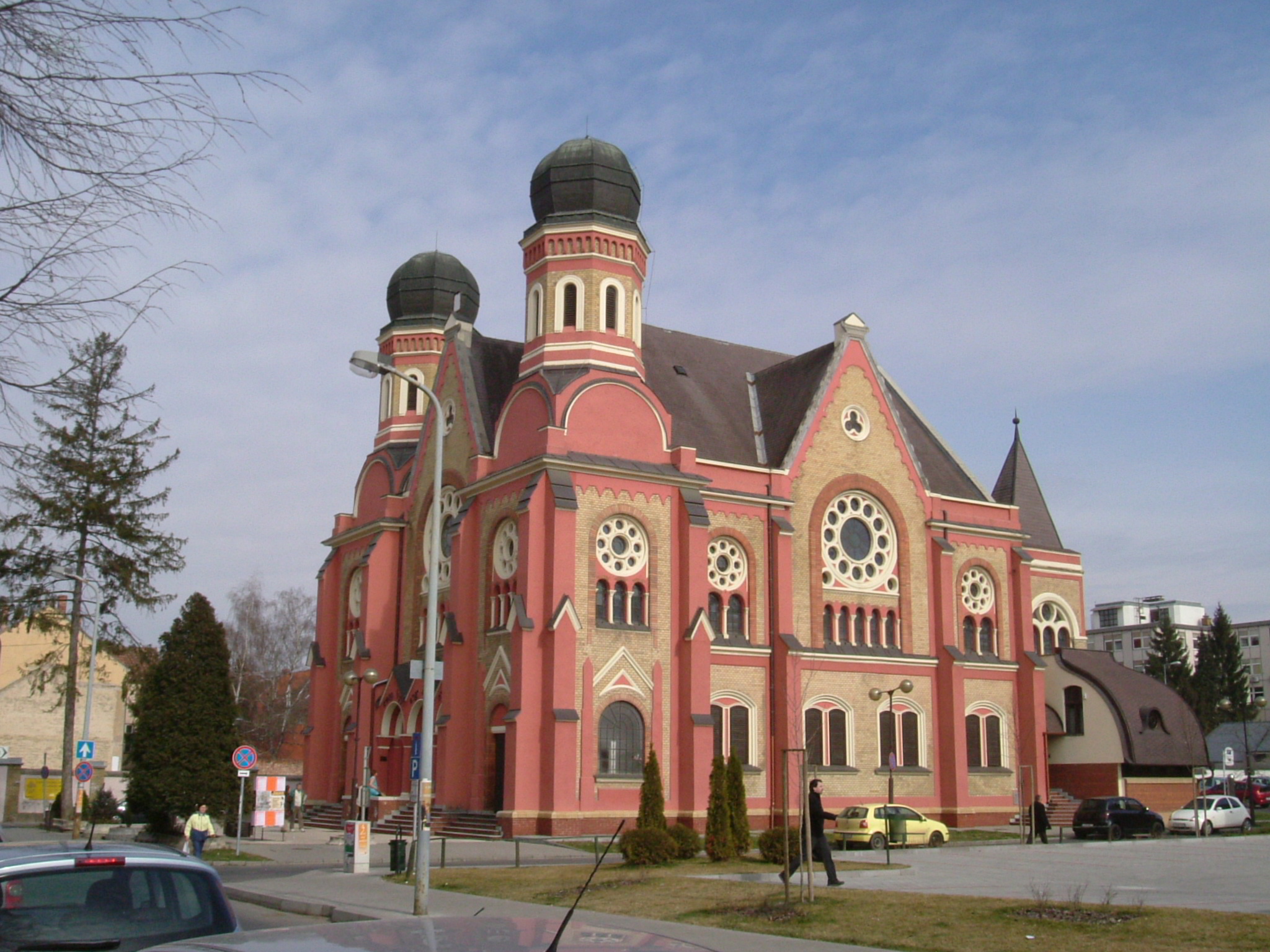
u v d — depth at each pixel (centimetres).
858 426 6138
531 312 5750
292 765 11794
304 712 11394
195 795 4588
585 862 3950
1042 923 2080
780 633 5616
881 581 6053
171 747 4612
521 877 3269
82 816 5759
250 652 10962
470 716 5250
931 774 5928
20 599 5778
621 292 5672
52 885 1020
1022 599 6438
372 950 574
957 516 6384
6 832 5288
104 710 8181
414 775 3275
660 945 611
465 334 6128
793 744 5500
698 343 6700
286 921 2644
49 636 8038
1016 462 7606
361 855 3569
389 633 6228
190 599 4812
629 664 5100
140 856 1073
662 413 5491
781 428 6162
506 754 4838
